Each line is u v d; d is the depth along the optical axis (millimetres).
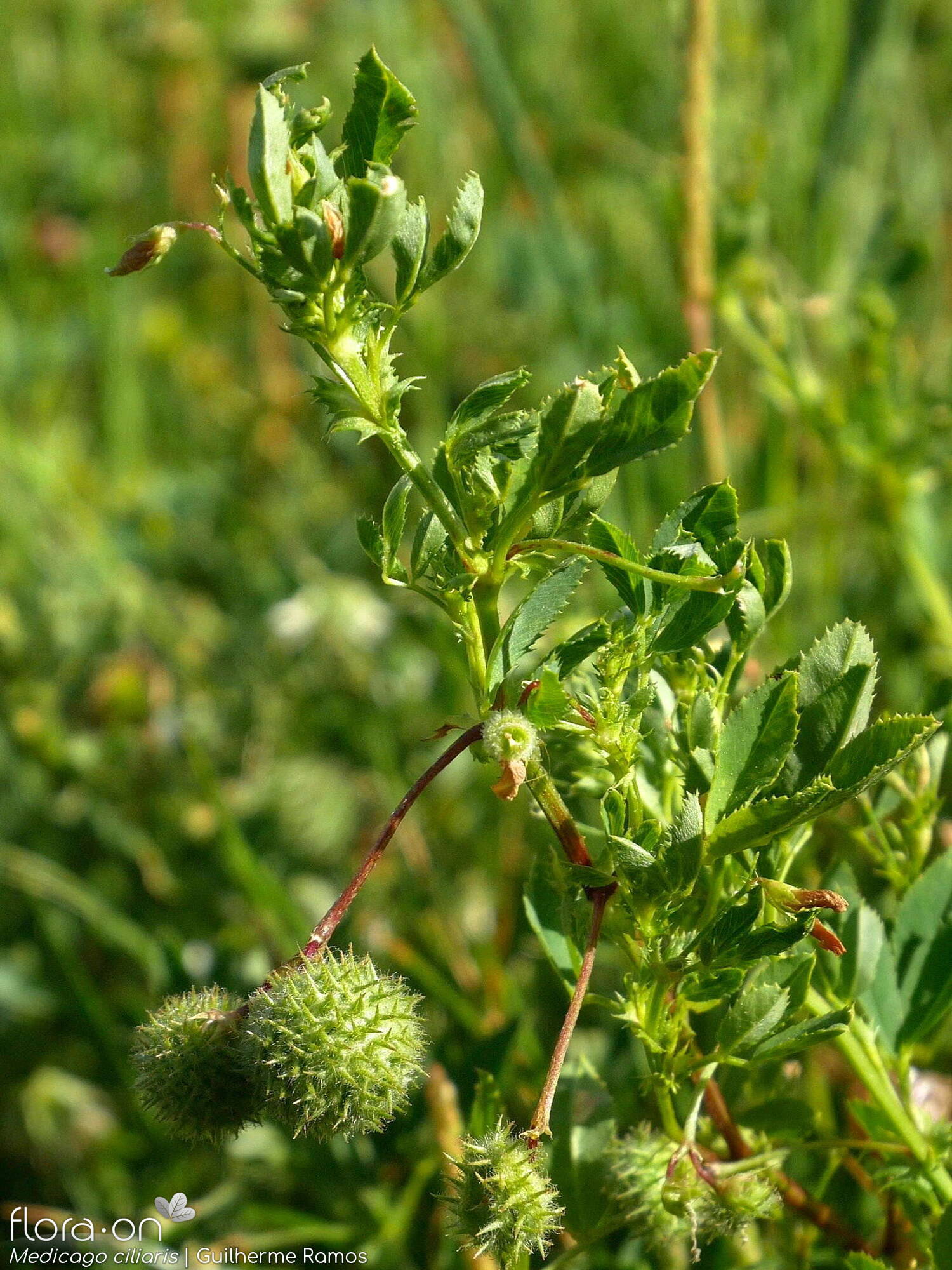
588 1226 274
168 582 551
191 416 662
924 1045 304
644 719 269
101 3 760
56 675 490
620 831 251
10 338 667
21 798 452
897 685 428
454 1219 249
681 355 547
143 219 731
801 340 460
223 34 742
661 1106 264
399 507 244
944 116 680
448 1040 337
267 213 232
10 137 731
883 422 416
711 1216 262
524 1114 327
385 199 230
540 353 602
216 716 488
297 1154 330
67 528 552
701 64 422
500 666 245
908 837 291
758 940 246
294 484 591
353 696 483
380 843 251
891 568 450
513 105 561
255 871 360
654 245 595
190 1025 249
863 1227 304
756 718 249
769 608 265
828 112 543
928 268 499
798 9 544
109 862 445
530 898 269
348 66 692
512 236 638
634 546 247
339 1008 244
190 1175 353
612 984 342
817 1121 287
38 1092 400
